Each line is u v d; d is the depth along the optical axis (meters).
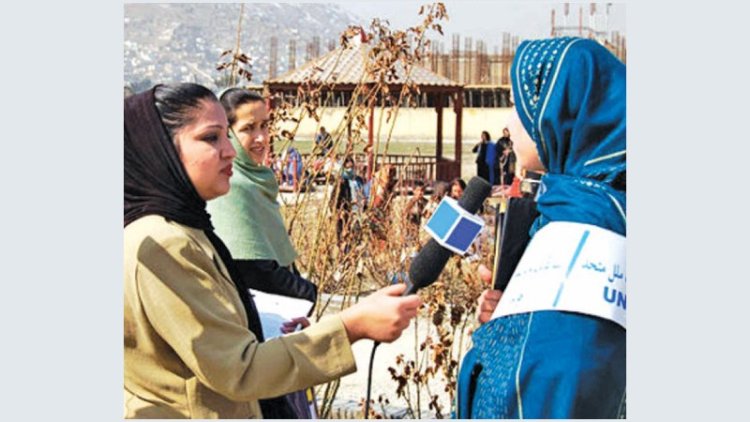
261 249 5.20
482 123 22.16
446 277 6.87
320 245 6.64
